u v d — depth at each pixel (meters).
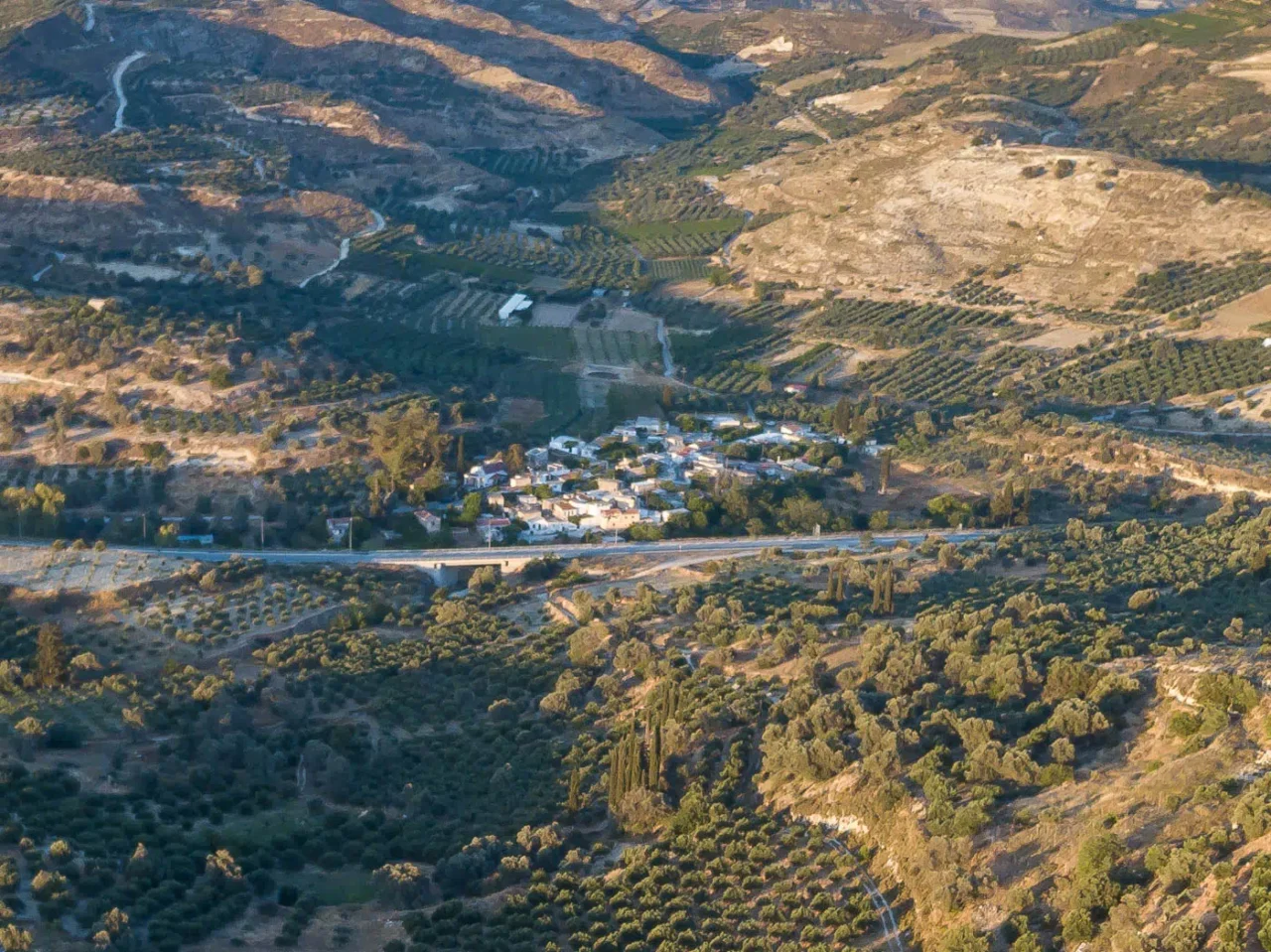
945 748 172.88
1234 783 148.75
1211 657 177.38
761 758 186.25
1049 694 179.38
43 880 161.62
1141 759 162.38
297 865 181.75
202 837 183.88
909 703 185.38
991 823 156.75
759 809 177.25
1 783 188.25
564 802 191.88
